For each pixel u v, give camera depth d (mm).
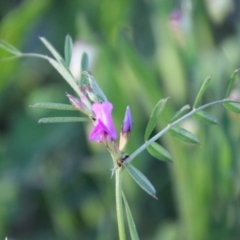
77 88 395
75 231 744
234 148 586
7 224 764
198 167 589
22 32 793
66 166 778
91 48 674
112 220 693
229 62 638
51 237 754
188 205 599
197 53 655
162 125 580
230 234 600
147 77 594
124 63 641
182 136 388
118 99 669
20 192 777
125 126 377
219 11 663
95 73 670
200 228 603
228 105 396
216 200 600
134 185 683
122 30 608
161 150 387
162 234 664
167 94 704
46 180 770
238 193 599
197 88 645
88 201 743
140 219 695
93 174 751
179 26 648
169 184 713
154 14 754
